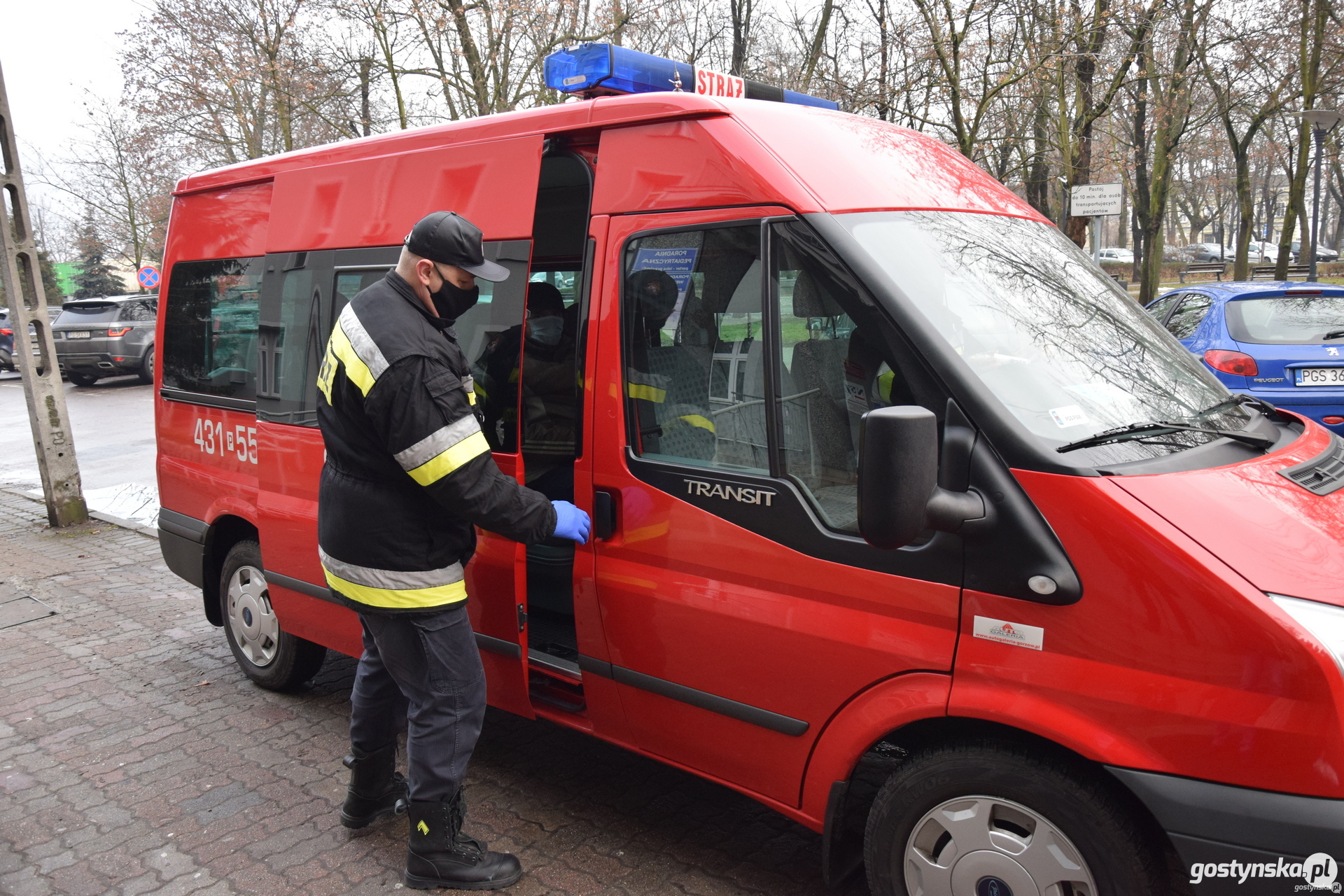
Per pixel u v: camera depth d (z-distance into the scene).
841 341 2.33
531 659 3.25
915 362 2.21
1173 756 1.91
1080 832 2.05
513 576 3.01
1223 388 2.80
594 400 2.83
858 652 2.30
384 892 2.88
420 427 2.45
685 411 2.64
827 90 15.28
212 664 4.87
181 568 4.70
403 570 2.64
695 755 2.73
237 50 16.14
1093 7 12.91
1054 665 2.04
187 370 4.58
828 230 2.36
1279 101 20.59
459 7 14.05
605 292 2.81
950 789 2.21
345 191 3.65
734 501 2.52
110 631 5.42
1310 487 2.17
